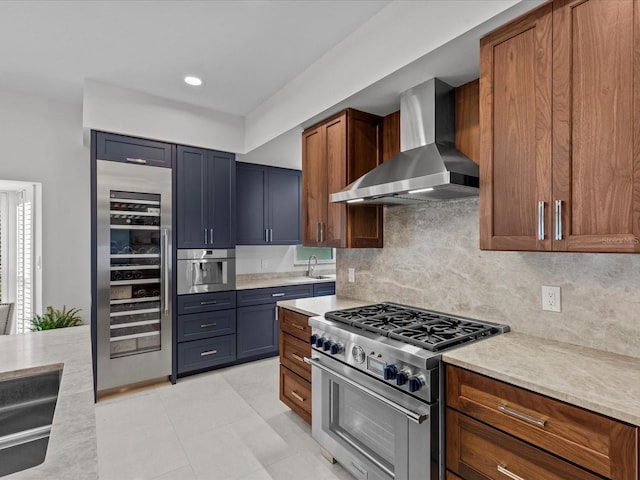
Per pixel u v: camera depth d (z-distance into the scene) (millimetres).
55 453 704
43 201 3367
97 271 2930
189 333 3393
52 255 3416
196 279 3434
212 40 2301
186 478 1974
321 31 2188
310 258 4961
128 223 3076
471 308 2029
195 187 3414
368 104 2354
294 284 4141
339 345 1933
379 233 2607
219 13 2029
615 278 1458
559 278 1635
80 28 2184
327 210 2615
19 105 3250
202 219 3457
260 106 3354
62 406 925
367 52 2078
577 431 1062
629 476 953
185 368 3365
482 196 1583
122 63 2613
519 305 1793
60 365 1265
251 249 4504
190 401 2908
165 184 3244
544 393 1133
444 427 1469
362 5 1938
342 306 2531
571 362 1354
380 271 2646
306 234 2867
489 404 1299
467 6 1521
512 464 1229
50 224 3406
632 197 1138
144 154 3135
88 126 2842
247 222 4047
